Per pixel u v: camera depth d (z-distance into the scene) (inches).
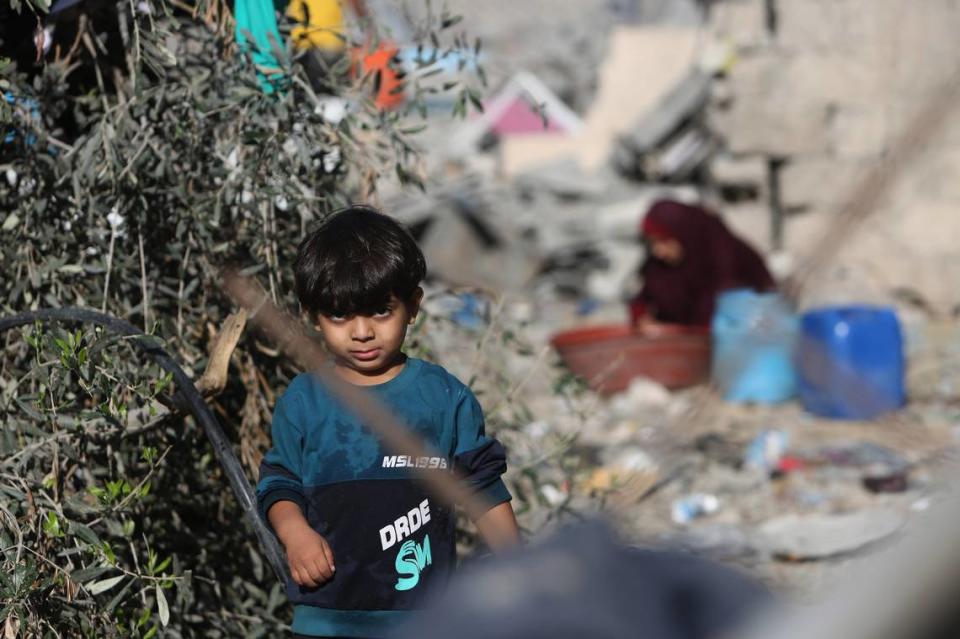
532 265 883.4
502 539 158.2
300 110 219.3
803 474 381.4
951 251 695.7
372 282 155.3
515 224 951.6
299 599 159.0
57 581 181.2
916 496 346.3
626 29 1373.0
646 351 521.3
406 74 235.5
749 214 779.4
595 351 526.6
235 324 184.5
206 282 221.5
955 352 610.2
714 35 817.5
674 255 597.6
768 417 455.8
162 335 198.2
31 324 189.6
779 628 41.0
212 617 210.4
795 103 758.5
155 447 208.7
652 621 45.3
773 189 782.5
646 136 1030.4
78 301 209.5
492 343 261.9
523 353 259.8
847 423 444.1
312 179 227.5
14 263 206.2
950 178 700.0
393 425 157.0
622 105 1344.7
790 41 765.9
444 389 162.7
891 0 732.0
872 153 736.3
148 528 208.4
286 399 163.2
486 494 159.8
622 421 458.9
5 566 172.6
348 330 157.6
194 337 222.7
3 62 195.8
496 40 2001.7
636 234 945.5
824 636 38.1
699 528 332.8
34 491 184.9
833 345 474.6
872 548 297.6
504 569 48.1
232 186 215.0
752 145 769.6
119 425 180.1
